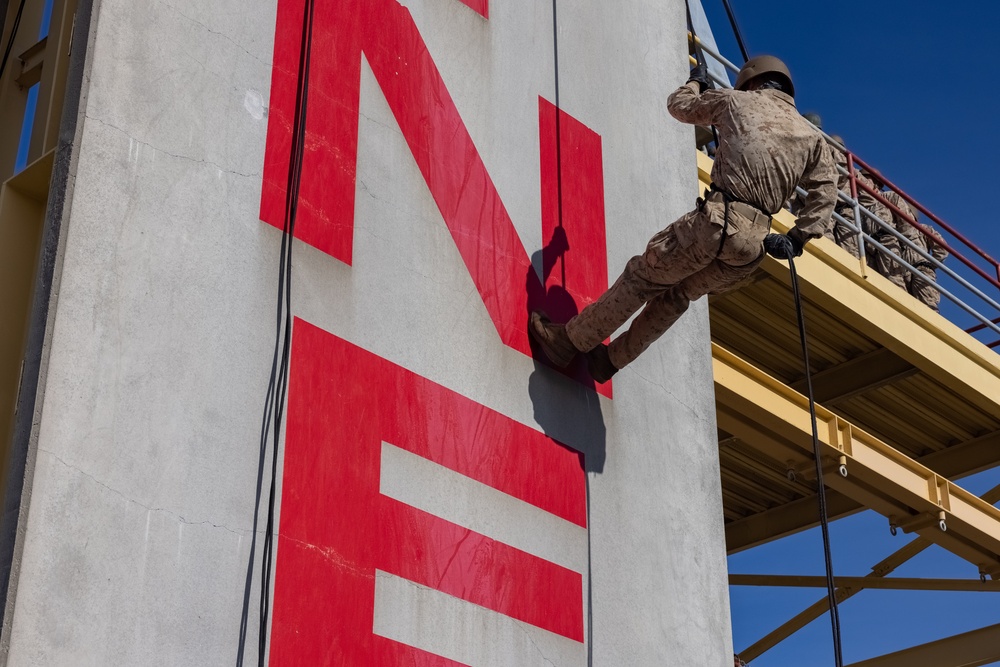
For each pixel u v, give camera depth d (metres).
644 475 7.44
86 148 5.17
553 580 6.55
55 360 4.77
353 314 6.05
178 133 5.56
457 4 7.52
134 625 4.67
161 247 5.30
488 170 7.24
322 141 6.25
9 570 4.41
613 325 6.86
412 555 5.87
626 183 8.26
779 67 6.72
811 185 6.59
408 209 6.60
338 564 5.50
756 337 11.81
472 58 7.46
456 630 5.94
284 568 5.27
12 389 5.29
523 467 6.66
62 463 4.65
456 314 6.65
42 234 5.53
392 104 6.75
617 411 7.47
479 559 6.20
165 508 4.93
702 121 6.79
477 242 6.96
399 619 5.68
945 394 12.30
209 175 5.61
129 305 5.09
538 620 6.38
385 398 6.05
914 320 11.32
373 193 6.43
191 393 5.19
